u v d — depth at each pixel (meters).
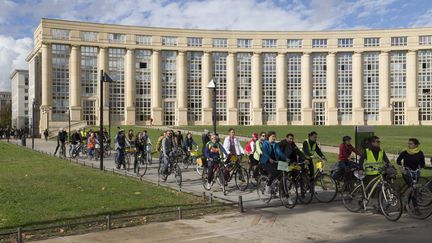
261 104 97.69
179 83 95.00
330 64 98.06
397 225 10.32
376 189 11.54
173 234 9.40
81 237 9.14
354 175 12.27
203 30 96.12
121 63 92.88
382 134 60.31
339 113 98.62
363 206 11.79
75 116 87.88
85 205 12.46
